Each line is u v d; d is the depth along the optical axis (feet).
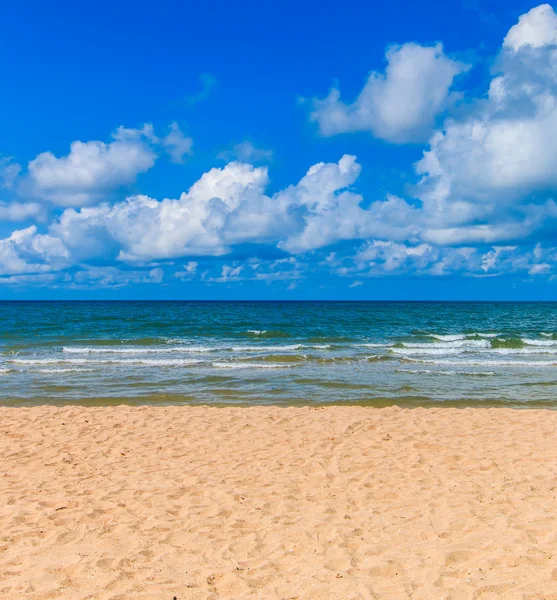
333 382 53.62
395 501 21.75
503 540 17.62
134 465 26.84
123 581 15.57
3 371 58.90
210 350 81.87
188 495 22.61
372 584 15.11
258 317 176.86
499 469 25.62
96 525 19.56
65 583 15.42
